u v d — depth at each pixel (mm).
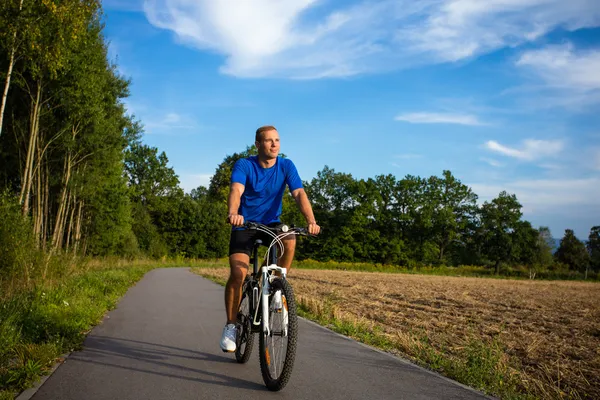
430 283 29734
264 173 4348
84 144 20375
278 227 4020
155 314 8367
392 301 14141
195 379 4039
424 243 73125
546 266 79000
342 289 18859
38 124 16438
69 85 16422
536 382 4574
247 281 4559
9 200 10930
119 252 39062
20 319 5797
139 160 71500
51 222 22844
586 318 12742
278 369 3711
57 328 5695
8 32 12508
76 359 4656
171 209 63781
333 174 79250
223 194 73812
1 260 9602
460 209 80312
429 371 4695
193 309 9227
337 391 3848
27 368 3838
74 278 12289
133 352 5062
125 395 3535
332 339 6492
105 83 19031
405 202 76000
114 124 21656
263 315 3936
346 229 70125
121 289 12812
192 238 62625
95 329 6582
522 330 9070
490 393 4098
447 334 7945
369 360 5141
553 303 17594
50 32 13172
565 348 7445
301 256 70500
